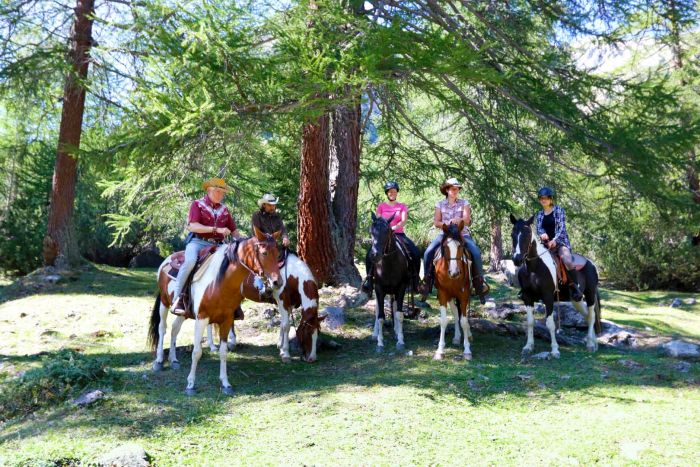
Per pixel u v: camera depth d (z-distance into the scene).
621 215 11.38
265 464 5.15
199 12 8.38
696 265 21.34
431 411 6.34
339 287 13.22
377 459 5.23
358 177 13.83
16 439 5.81
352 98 8.55
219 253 7.00
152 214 12.68
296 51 8.36
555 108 10.79
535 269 8.60
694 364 8.23
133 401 6.63
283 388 7.28
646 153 9.70
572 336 10.38
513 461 5.17
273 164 15.09
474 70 8.70
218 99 8.38
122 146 8.78
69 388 6.94
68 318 12.29
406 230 22.41
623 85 10.71
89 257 26.59
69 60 15.41
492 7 11.22
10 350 9.66
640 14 11.27
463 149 16.19
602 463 5.10
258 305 12.20
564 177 12.52
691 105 11.17
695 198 10.56
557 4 11.13
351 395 6.89
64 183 17.94
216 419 6.15
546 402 6.66
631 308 17.36
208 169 11.81
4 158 20.72
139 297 15.06
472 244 8.96
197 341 6.98
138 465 5.04
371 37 8.60
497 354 8.89
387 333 10.34
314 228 13.27
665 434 5.61
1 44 15.43
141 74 12.98
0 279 21.45
